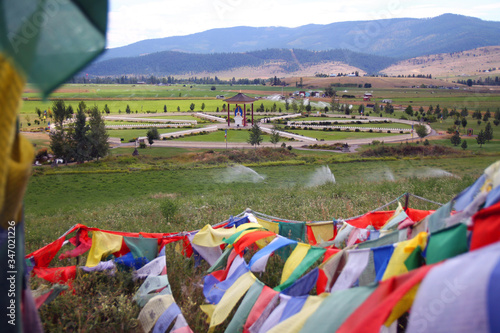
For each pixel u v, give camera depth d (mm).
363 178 36906
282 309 3027
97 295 4609
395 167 45094
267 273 5242
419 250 2961
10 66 1027
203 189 34156
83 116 60969
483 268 1556
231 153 60156
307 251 4020
